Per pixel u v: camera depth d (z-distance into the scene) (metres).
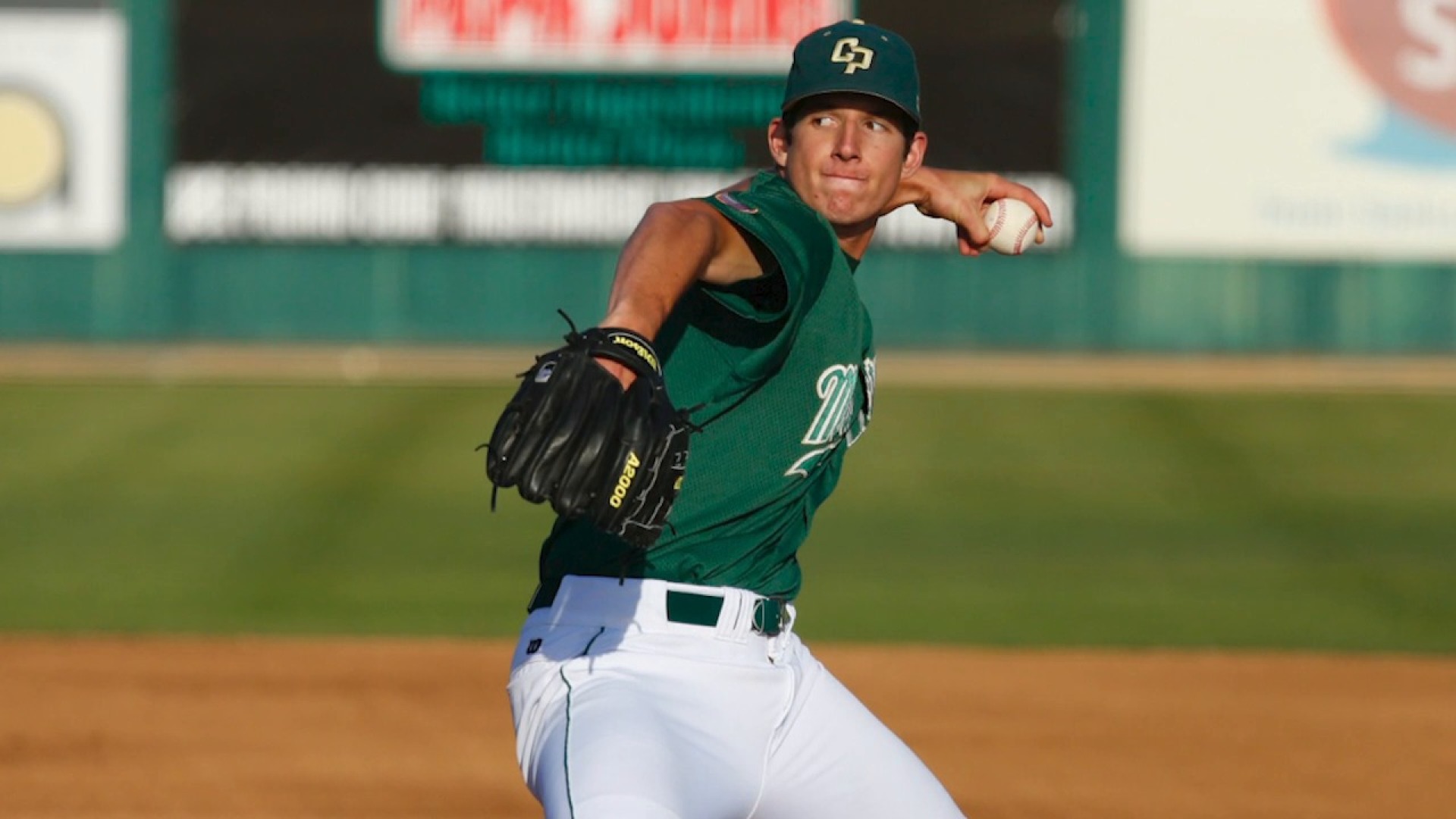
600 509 8.84
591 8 59.88
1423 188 60.75
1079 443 49.22
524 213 61.16
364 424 49.97
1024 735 24.62
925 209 13.05
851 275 10.77
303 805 21.11
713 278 9.91
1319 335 61.50
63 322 61.81
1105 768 23.00
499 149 60.88
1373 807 21.52
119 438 48.41
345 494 43.06
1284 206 60.97
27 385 54.47
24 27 60.66
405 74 60.59
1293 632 31.77
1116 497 43.97
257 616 32.19
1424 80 60.25
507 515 41.50
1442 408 53.50
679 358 10.65
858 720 11.58
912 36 60.03
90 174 61.22
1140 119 60.56
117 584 34.75
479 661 28.77
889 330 61.69
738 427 10.72
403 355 60.38
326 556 37.50
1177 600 34.25
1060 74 60.38
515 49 60.31
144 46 60.72
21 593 33.88
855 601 33.94
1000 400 53.81
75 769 22.48
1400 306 61.25
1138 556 38.22
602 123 60.44
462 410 51.59
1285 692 27.25
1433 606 33.97
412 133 60.94
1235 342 61.47
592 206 61.03
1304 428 50.94
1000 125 60.44
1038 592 34.84
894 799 11.42
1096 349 61.53
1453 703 26.66
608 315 9.08
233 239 61.50
